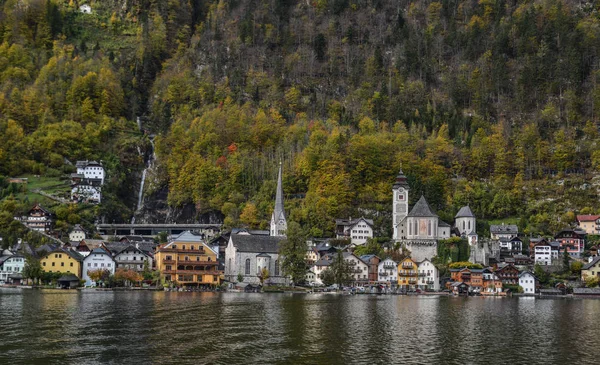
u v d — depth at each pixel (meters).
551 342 117.31
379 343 113.06
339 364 96.69
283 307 168.12
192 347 105.88
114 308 154.00
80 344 105.88
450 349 109.19
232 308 162.00
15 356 96.69
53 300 172.25
